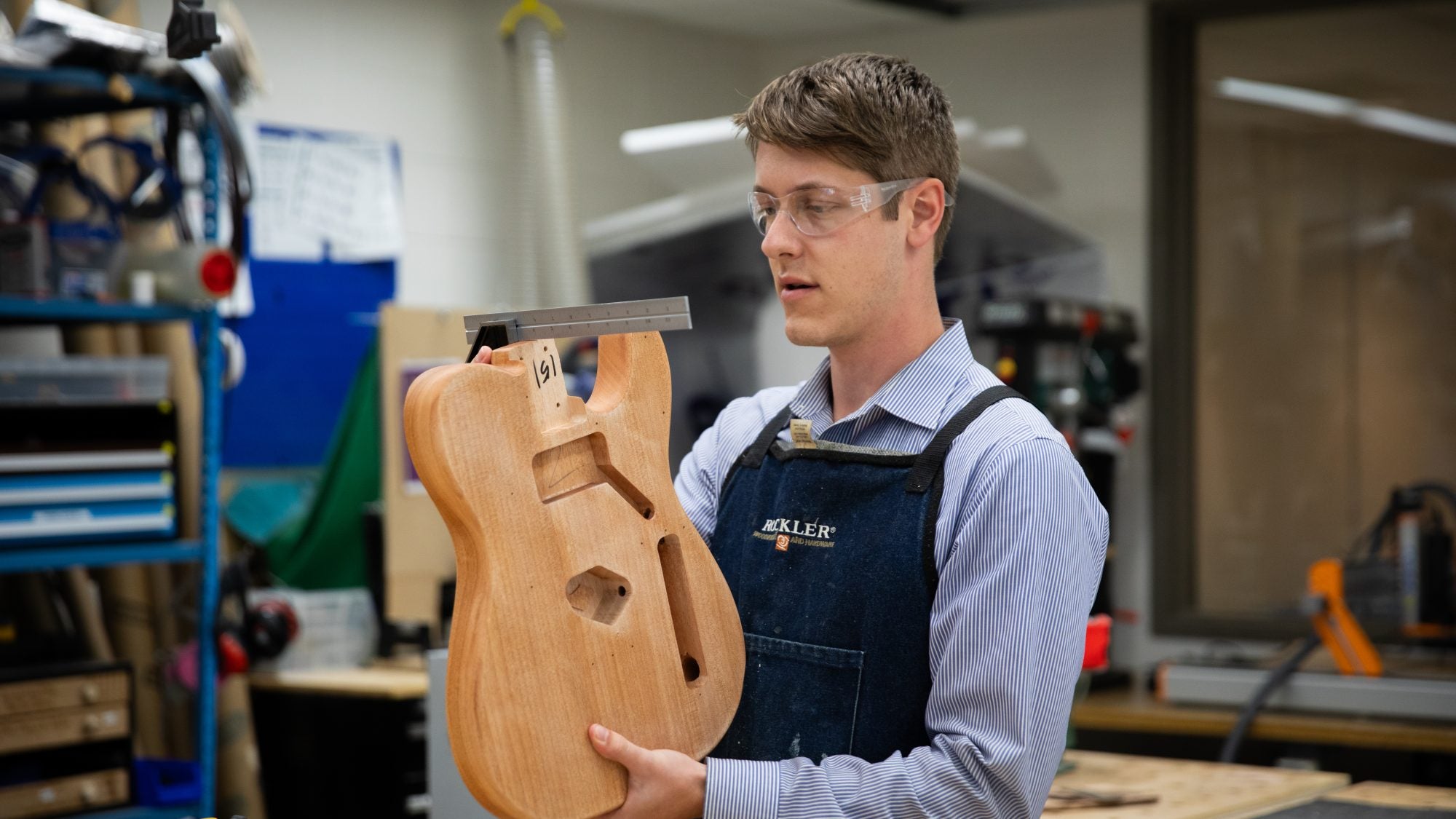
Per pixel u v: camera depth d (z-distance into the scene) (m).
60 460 2.70
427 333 3.63
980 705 1.16
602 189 4.87
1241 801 2.07
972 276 4.54
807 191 1.25
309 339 3.95
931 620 1.23
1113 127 4.85
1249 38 4.73
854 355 1.34
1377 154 4.58
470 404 1.06
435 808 1.88
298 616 3.45
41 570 3.20
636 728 1.16
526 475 1.10
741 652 1.27
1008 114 5.05
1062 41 4.95
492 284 4.50
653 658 1.18
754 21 5.15
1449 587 3.69
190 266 2.87
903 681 1.23
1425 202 4.52
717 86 5.34
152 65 2.81
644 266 4.43
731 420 1.53
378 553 3.58
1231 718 3.27
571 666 1.11
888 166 1.25
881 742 1.24
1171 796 2.10
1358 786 2.05
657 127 5.09
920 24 5.21
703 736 1.22
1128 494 4.72
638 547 1.19
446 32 4.39
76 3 3.32
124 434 2.80
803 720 1.26
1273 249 4.73
